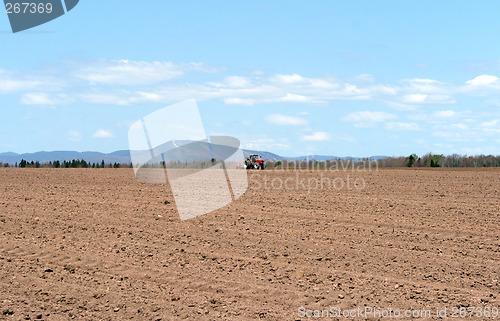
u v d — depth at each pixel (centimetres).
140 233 1798
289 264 1414
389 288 1216
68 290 1189
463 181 3338
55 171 4353
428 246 1608
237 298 1153
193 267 1383
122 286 1227
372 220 2003
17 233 1792
